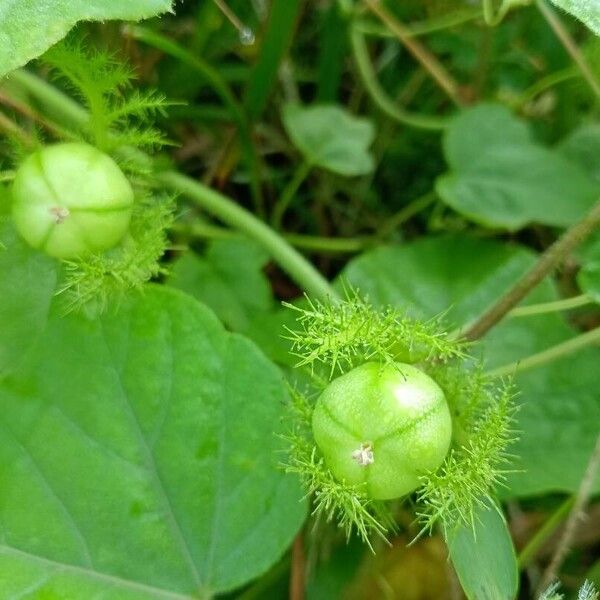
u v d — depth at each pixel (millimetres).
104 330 151
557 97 234
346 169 216
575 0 134
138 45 204
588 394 183
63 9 129
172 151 224
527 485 172
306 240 223
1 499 144
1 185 143
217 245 200
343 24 223
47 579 142
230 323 192
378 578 181
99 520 147
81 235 139
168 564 149
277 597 181
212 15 210
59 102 176
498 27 233
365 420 125
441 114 245
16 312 147
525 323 190
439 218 222
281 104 234
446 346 133
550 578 165
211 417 152
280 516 152
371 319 132
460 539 136
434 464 129
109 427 150
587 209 206
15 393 147
